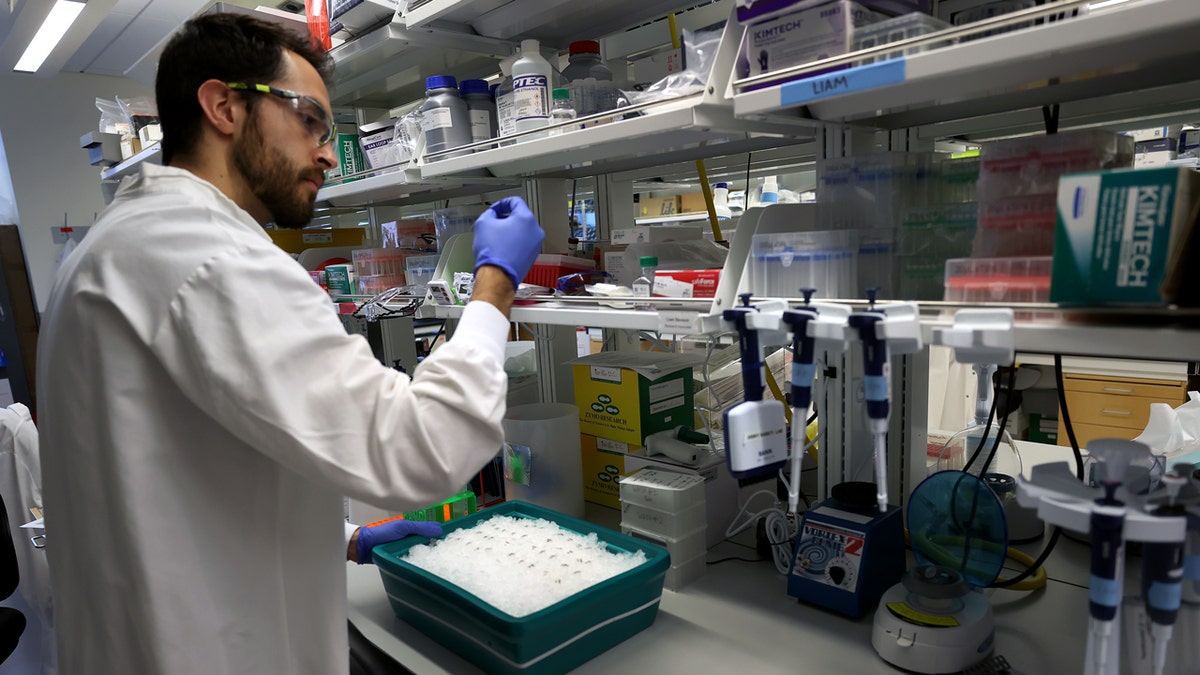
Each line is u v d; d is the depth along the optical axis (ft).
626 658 3.77
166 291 2.71
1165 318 2.19
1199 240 2.20
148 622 2.88
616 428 5.77
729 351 6.33
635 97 3.88
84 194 17.17
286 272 2.84
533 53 4.58
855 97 3.22
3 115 16.02
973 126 4.30
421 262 6.34
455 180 5.54
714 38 3.48
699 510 4.58
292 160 3.43
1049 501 2.08
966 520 3.96
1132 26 2.04
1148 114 4.29
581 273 4.95
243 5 7.54
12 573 6.66
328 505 3.45
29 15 10.27
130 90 17.53
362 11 5.41
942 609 3.50
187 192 3.03
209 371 2.62
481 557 4.37
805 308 2.83
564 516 4.87
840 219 3.90
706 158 5.79
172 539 2.90
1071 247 2.23
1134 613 2.34
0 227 16.22
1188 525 1.97
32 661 8.04
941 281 3.39
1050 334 2.35
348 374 2.81
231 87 3.19
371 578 5.13
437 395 2.90
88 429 2.92
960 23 3.25
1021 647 3.58
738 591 4.42
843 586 3.97
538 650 3.55
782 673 3.55
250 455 3.06
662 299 4.00
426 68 6.78
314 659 3.45
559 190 6.44
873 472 4.72
